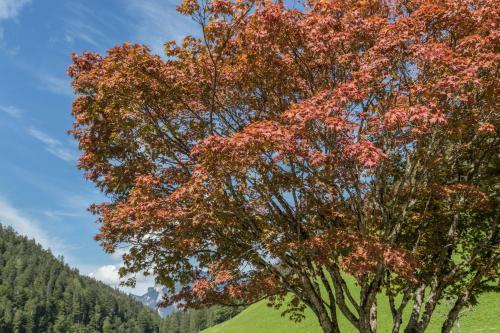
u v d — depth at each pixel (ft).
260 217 37.27
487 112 32.27
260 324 209.26
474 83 27.84
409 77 32.04
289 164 34.27
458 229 42.70
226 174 31.94
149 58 35.65
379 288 37.83
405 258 29.45
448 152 37.09
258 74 36.99
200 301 41.42
